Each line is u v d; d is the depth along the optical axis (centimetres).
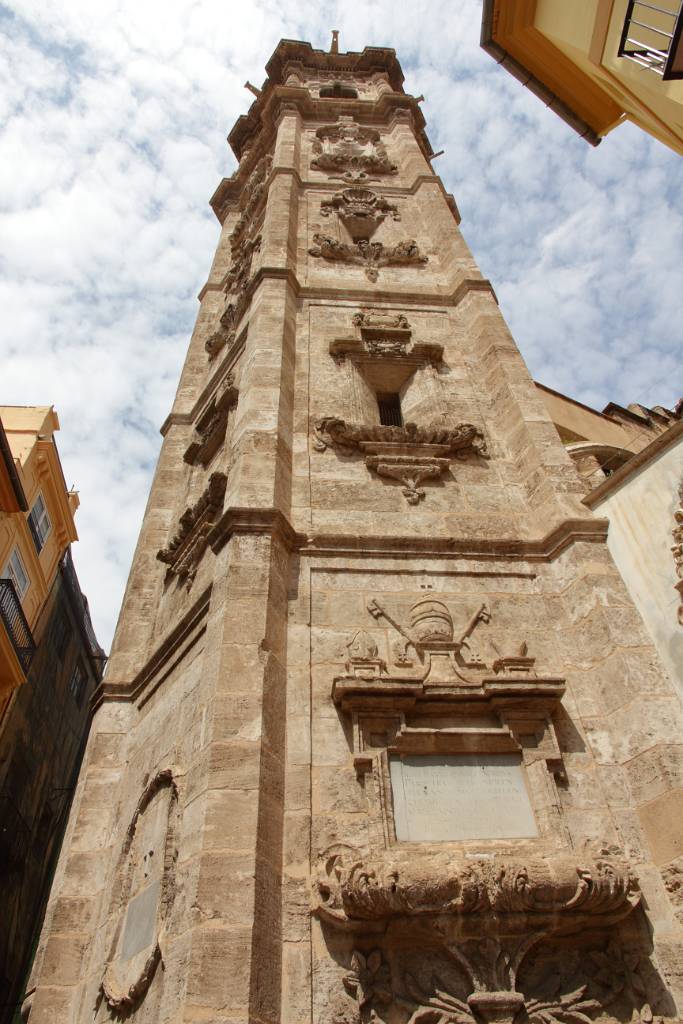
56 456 3133
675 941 663
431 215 1997
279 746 781
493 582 1000
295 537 1012
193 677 952
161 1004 623
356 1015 617
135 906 818
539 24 1148
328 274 1714
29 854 2741
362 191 2144
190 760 803
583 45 1052
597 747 812
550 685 825
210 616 916
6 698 2483
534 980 650
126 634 1290
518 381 1330
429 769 776
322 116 2797
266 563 935
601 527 1020
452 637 910
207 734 771
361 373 1424
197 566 1177
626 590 940
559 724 831
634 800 766
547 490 1105
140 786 972
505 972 637
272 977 621
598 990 649
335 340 1425
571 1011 632
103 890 938
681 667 830
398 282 1711
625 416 2212
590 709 847
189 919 636
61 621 3272
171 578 1305
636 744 792
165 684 1058
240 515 986
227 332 1828
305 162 2380
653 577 907
